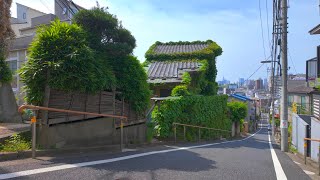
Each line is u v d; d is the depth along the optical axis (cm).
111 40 1166
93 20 1115
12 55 2550
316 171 1035
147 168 736
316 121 1461
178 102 1820
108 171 661
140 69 1270
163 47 3125
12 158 715
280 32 1995
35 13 3975
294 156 1534
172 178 653
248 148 1759
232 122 3812
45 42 906
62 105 937
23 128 1051
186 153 1121
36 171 602
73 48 902
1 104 1376
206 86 2723
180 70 2383
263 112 9944
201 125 2177
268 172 835
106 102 1100
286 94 1856
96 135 1056
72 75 888
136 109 1284
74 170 638
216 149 1455
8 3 1276
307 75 2269
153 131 1574
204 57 2752
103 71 1023
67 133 955
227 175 740
